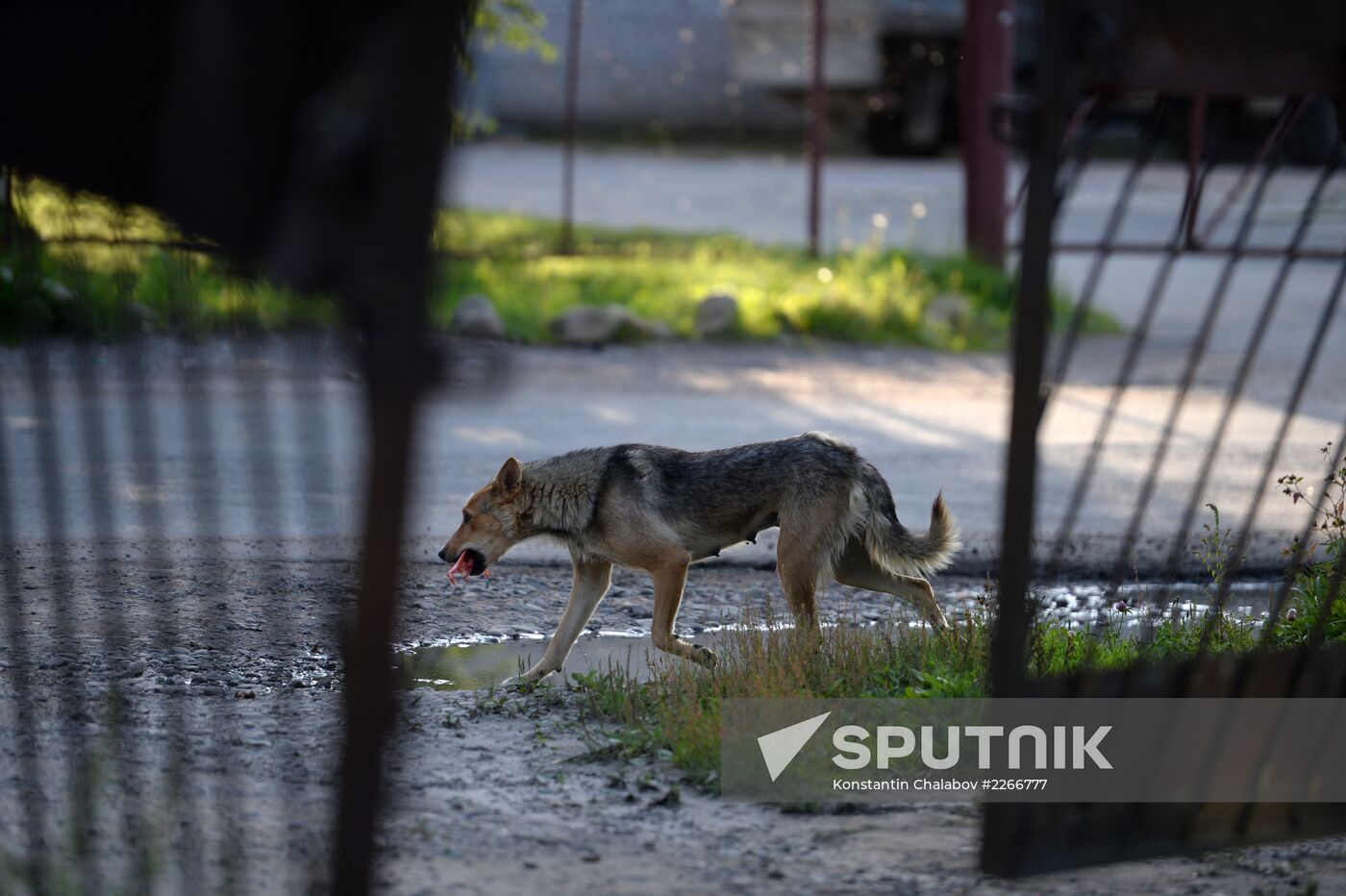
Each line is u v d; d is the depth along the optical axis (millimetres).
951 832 7457
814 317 27266
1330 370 24641
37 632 10156
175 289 9992
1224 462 17797
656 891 6469
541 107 40969
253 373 6375
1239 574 13344
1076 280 33344
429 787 7848
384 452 4016
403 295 3918
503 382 4273
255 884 6035
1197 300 31734
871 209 38125
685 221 35938
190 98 3918
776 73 39719
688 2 39156
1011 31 29969
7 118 4082
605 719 9320
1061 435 19297
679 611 12148
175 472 15102
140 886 5910
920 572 10914
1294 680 6422
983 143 30156
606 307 26109
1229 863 7043
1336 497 15805
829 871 6816
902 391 22734
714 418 19953
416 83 3838
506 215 34031
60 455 15492
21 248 6395
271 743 8258
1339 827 6531
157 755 7855
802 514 10516
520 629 11672
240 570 12086
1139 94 5867
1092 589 12617
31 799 6520
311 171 3928
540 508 10453
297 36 3893
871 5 38844
